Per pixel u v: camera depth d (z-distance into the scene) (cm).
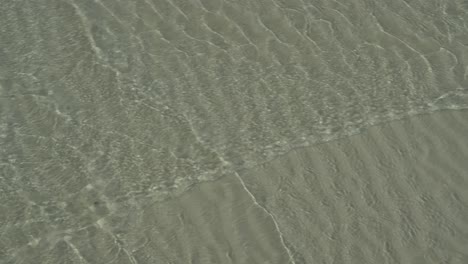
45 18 785
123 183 635
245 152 658
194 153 658
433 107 689
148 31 771
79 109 696
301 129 675
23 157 655
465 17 782
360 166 639
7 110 694
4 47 755
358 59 738
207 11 791
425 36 760
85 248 584
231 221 601
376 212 603
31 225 602
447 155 646
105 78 724
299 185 627
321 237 586
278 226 595
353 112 688
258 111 693
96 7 796
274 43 756
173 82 720
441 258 571
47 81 721
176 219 604
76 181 636
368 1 797
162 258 575
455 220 596
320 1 799
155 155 657
